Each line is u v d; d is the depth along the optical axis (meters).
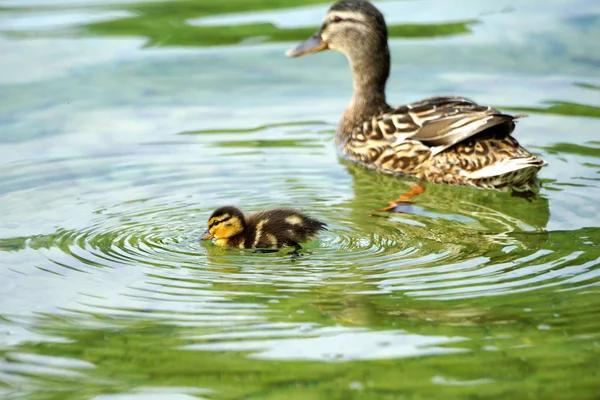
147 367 8.20
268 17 20.17
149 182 13.07
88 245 10.91
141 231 11.37
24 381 8.01
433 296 9.41
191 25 19.77
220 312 9.15
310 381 7.89
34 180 13.15
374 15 15.39
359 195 12.96
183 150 14.32
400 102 16.16
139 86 16.92
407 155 14.01
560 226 11.45
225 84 17.11
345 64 18.33
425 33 19.17
